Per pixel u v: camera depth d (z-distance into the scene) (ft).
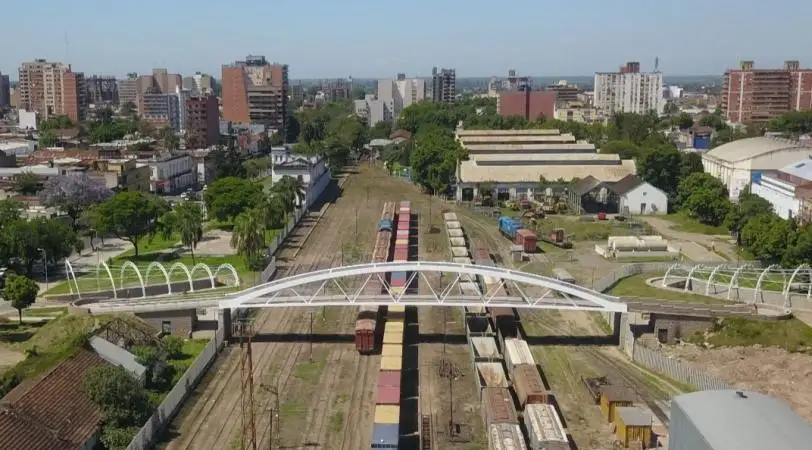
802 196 488.02
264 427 231.50
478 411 244.83
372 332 288.92
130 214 433.48
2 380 239.91
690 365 281.33
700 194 545.85
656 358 280.92
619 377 272.51
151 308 307.17
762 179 568.00
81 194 503.20
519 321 335.47
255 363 282.97
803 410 242.78
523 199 634.02
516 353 271.49
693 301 350.64
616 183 616.39
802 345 293.64
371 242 493.77
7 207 443.32
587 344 308.19
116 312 306.76
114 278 388.16
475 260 425.28
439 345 304.30
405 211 563.48
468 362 285.84
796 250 368.68
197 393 254.88
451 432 229.45
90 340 257.96
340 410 244.63
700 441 169.99
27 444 194.80
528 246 465.47
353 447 220.43
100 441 214.69
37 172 590.14
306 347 300.40
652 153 633.61
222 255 447.01
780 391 258.16
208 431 228.22
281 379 268.62
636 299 334.44
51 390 219.41
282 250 469.57
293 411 243.19
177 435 225.35
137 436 209.15
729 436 167.73
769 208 500.33
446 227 526.16
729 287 355.77
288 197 535.60
